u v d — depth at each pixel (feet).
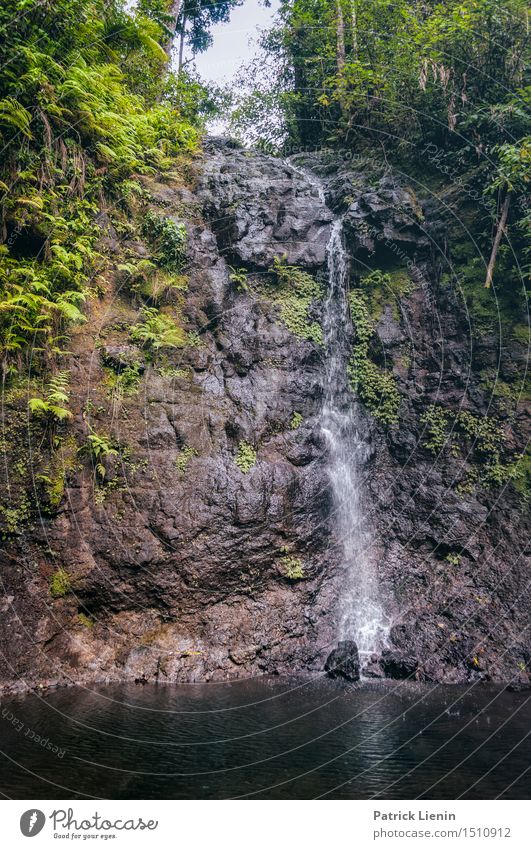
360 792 10.96
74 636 20.75
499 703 18.02
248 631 22.81
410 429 29.43
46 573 20.99
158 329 26.76
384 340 31.09
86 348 24.80
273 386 28.02
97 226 26.43
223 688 19.45
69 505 22.11
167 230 29.35
